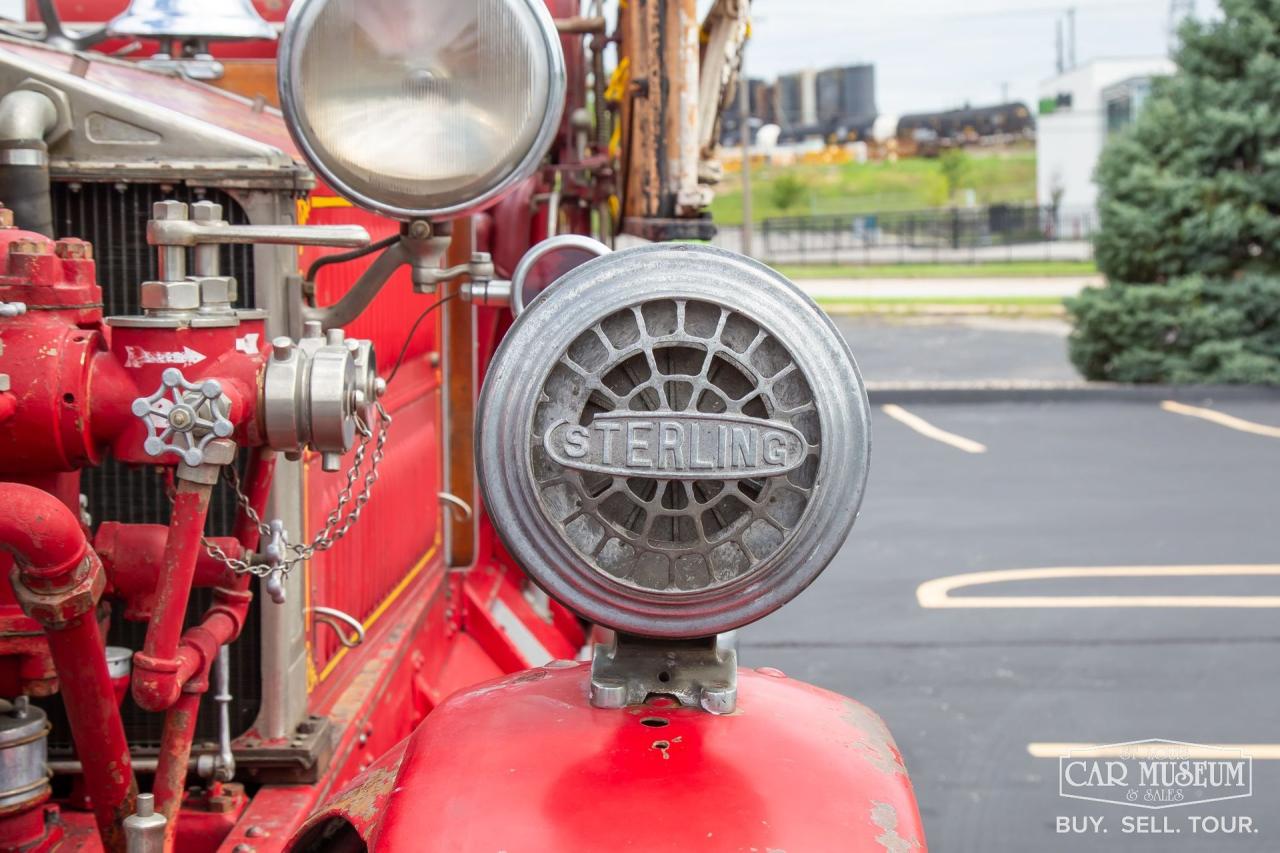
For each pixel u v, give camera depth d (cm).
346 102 169
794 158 7175
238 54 304
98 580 153
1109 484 1125
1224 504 1034
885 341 2589
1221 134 1822
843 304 3394
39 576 148
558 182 387
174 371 151
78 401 153
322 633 254
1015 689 600
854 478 161
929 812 466
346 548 278
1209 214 1817
